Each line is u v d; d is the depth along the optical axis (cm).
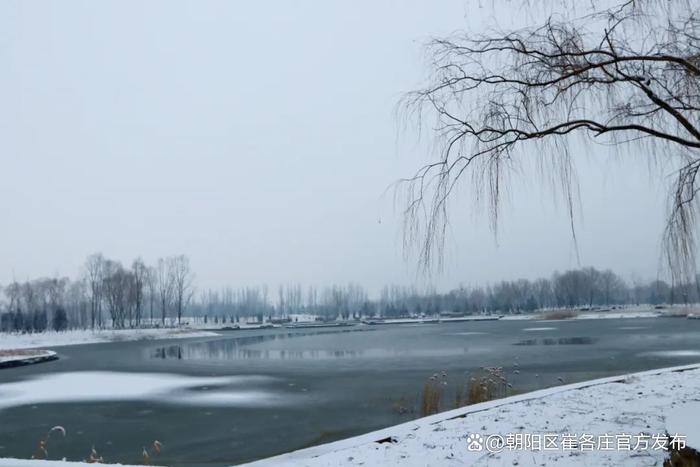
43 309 8062
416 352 3606
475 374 2270
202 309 13438
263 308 13250
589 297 8650
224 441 1336
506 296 10869
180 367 3173
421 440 796
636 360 2609
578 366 2425
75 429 1555
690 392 1057
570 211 646
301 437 1339
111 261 7856
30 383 2625
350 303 13725
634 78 568
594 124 579
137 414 1753
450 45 654
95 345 5612
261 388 2219
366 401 1783
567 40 600
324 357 3550
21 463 632
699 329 5222
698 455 461
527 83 598
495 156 633
